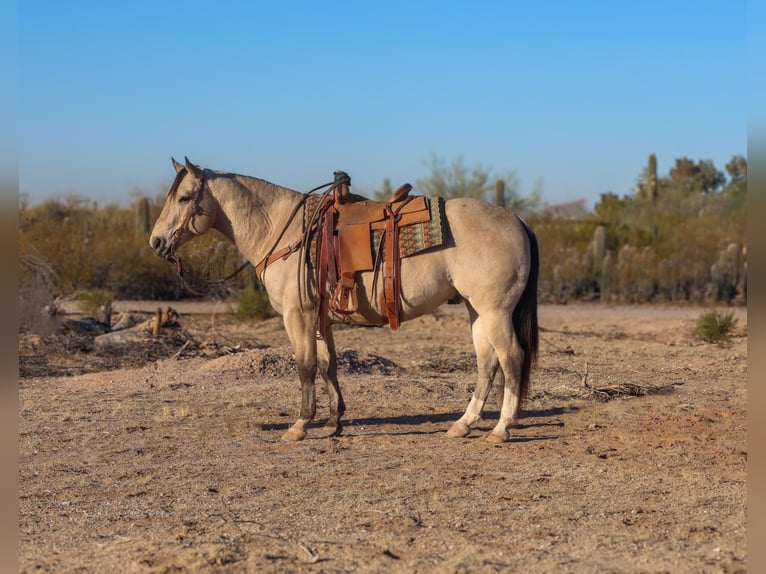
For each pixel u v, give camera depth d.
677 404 11.01
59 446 9.06
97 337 16.62
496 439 8.95
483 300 8.57
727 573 5.37
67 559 5.84
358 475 7.78
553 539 6.05
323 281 8.72
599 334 19.75
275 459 8.43
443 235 8.51
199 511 6.82
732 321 19.92
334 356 9.40
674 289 29.28
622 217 38.25
